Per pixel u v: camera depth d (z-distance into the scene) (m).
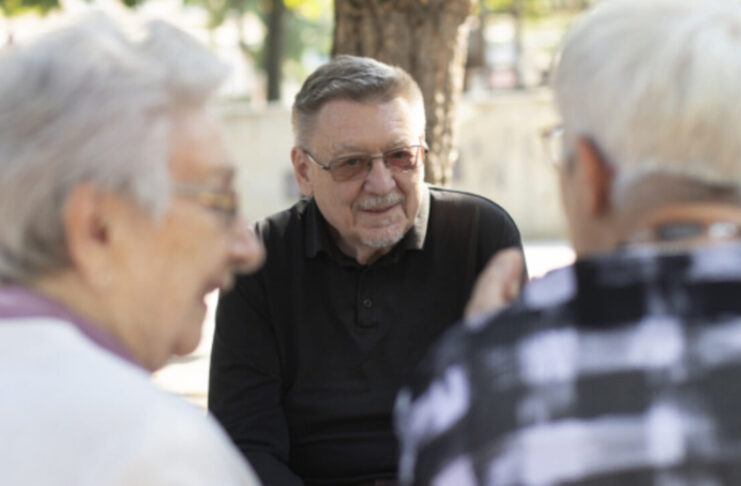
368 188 2.29
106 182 1.16
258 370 2.39
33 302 1.17
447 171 3.66
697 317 1.05
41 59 1.17
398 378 2.36
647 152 1.08
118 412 1.08
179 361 5.51
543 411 1.05
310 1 11.95
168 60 1.23
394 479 2.33
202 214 1.26
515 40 19.16
